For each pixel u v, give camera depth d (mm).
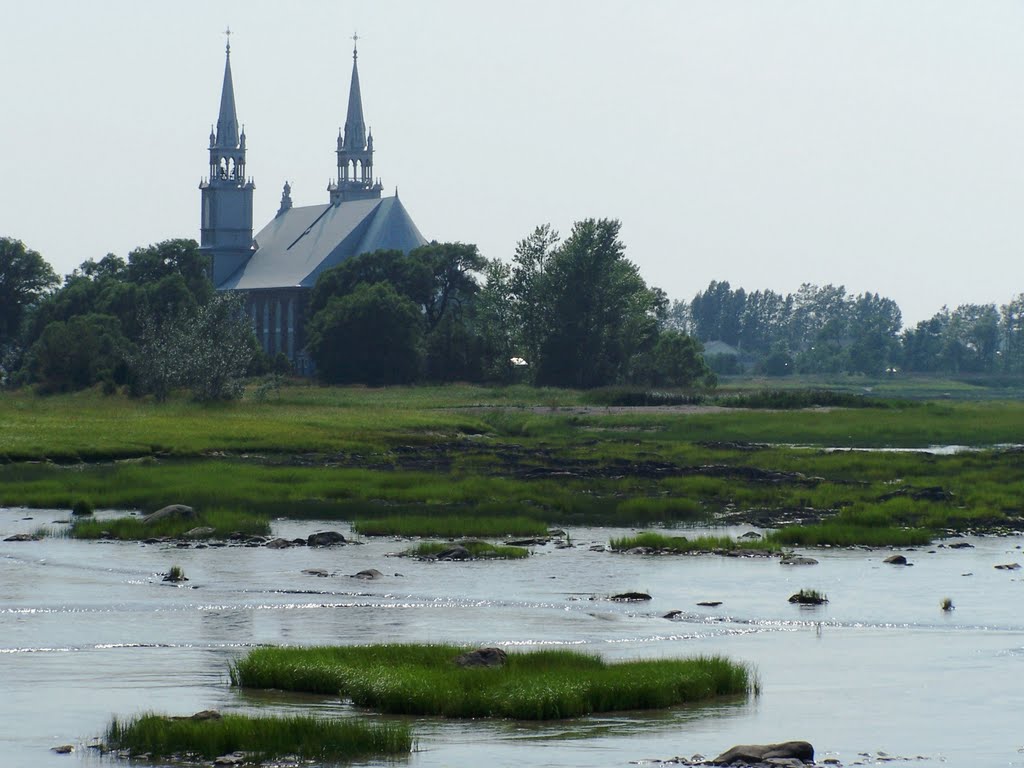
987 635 131875
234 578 163000
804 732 94562
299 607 144625
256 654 111750
